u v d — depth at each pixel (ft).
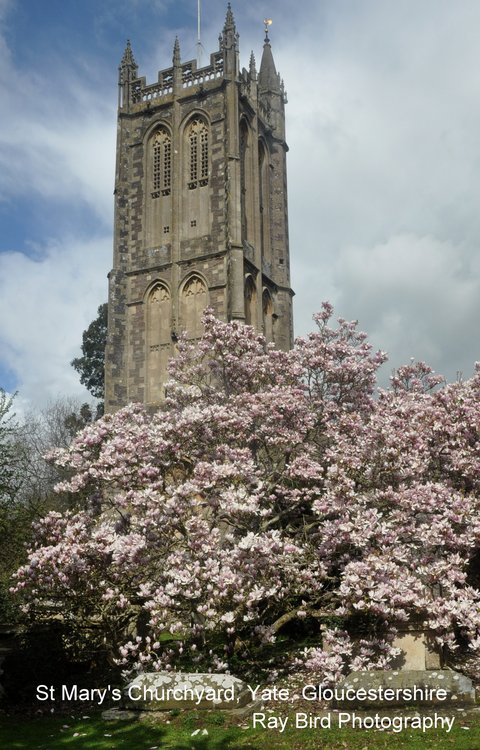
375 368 94.02
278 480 73.77
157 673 50.88
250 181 207.51
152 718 47.57
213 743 42.04
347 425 77.41
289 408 78.18
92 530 64.95
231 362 93.81
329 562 61.93
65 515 69.31
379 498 63.87
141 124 209.15
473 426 73.31
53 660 59.31
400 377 96.99
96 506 70.08
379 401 91.71
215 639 66.74
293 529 73.00
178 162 199.62
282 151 230.07
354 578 53.01
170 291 192.75
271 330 211.20
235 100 196.95
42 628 62.69
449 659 64.64
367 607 52.90
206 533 57.93
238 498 61.31
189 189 199.11
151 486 65.16
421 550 61.87
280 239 221.46
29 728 47.67
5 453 94.02
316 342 94.68
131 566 59.52
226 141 195.00
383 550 56.95
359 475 66.69
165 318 193.88
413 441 68.85
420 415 75.51
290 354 92.79
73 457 70.28
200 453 72.13
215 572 54.49
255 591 54.39
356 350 94.73
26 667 57.36
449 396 78.43
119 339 195.42
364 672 47.93
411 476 67.15
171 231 196.75
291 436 75.15
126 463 67.72
